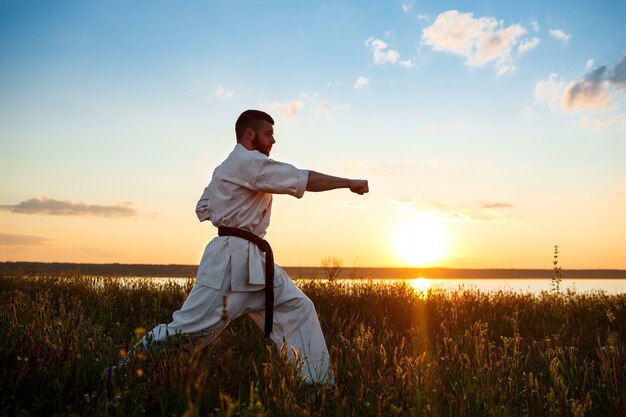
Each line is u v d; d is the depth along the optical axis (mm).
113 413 2840
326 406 3045
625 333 7051
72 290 9016
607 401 3379
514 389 3348
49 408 2826
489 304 8898
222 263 3924
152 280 10492
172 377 3045
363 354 3863
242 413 2654
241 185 3965
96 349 3719
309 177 3992
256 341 4863
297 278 9773
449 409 3055
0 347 3352
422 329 6035
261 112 4215
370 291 8930
